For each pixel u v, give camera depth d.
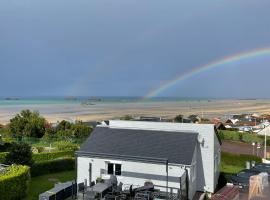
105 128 35.59
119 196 26.55
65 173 38.34
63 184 28.75
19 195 27.42
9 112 172.00
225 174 36.47
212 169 31.64
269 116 151.75
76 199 27.28
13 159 33.69
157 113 180.38
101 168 31.34
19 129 66.19
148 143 31.81
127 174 30.44
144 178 29.88
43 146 56.41
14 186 26.59
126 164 30.48
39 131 67.69
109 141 33.06
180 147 30.64
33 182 33.62
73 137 65.81
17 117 69.25
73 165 40.53
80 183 29.09
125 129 34.81
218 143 35.12
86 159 31.98
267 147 65.12
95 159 31.58
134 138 32.97
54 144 55.53
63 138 64.12
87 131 68.38
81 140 62.88
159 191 28.02
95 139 33.81
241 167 45.88
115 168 31.17
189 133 32.12
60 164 39.09
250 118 139.50
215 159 33.06
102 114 164.88
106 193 27.41
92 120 124.38
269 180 27.81
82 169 32.12
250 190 26.91
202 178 31.98
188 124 33.03
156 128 34.56
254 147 63.19
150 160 29.45
